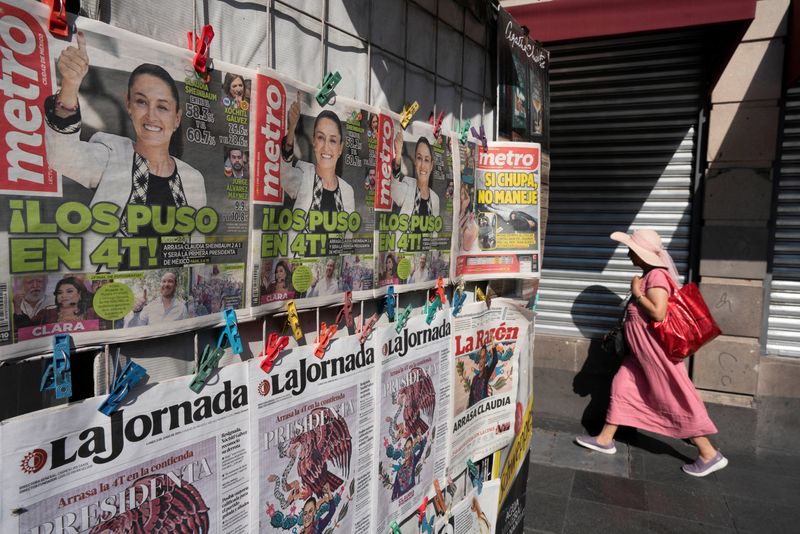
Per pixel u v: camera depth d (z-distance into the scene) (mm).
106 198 856
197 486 1051
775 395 4797
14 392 806
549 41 3857
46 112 775
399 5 1681
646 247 4328
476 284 2238
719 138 4883
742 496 3918
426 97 1860
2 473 757
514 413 2457
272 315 1205
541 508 3770
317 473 1360
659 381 4230
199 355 1076
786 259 4914
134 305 908
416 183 1728
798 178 4824
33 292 776
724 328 4922
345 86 1466
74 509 849
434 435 1908
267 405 1198
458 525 2135
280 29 1234
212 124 1017
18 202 753
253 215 1115
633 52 5137
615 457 4527
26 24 746
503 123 2311
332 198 1354
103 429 882
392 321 1656
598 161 5480
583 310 5648
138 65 883
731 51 3984
